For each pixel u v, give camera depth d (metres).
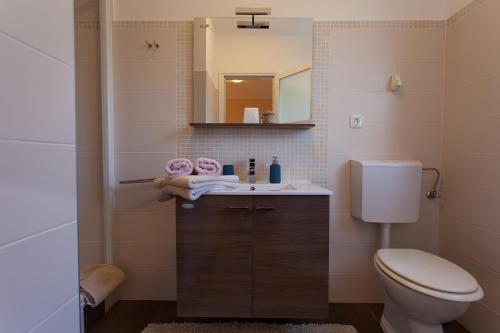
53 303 0.55
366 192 1.49
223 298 1.26
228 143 1.64
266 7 1.61
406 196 1.48
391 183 1.48
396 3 1.59
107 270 1.51
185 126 1.63
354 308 1.59
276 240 1.25
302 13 1.61
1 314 0.44
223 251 1.25
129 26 1.60
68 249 0.60
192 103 1.62
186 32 1.61
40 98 0.52
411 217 1.49
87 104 1.61
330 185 1.63
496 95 1.25
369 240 1.64
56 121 0.56
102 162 1.61
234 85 1.61
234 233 1.25
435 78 1.60
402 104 1.61
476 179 1.36
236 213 1.25
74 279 0.62
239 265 1.25
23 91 0.48
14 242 0.46
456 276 1.07
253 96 1.61
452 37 1.53
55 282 0.56
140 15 1.60
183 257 1.26
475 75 1.36
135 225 1.64
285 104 1.61
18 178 0.47
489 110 1.28
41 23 0.52
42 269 0.52
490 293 1.27
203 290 1.26
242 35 1.60
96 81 1.60
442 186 1.60
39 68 0.51
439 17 1.58
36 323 0.50
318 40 1.61
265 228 1.25
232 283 1.26
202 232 1.25
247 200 1.25
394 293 1.13
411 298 1.06
